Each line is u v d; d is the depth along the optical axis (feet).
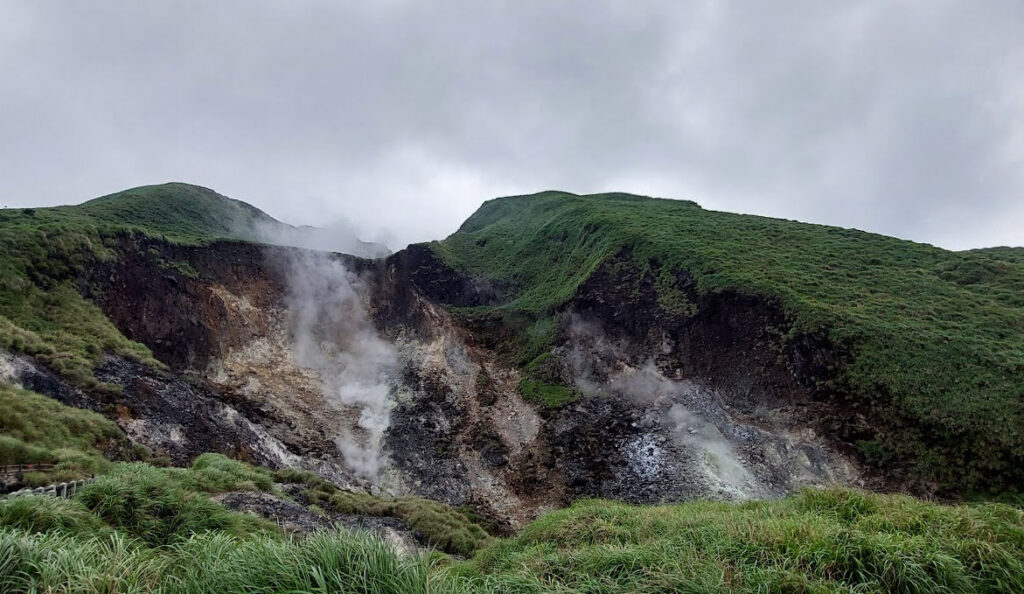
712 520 32.81
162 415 79.71
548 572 25.44
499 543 45.52
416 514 70.18
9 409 55.21
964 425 74.23
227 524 35.32
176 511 34.58
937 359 83.82
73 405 69.62
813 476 81.76
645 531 35.06
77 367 76.33
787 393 93.35
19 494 33.96
